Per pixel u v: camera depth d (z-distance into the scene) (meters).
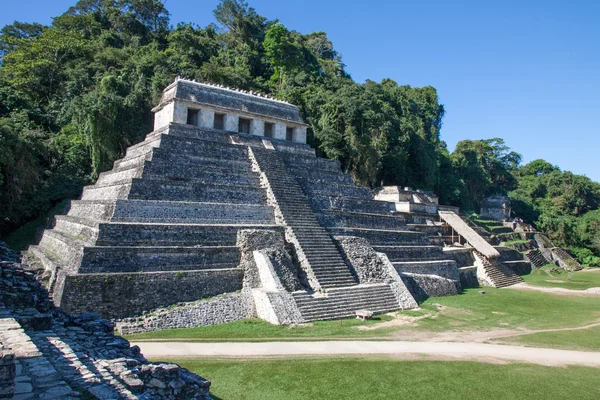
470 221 65.56
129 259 22.55
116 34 72.50
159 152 30.92
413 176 67.62
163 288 22.61
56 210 39.75
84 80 55.41
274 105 42.00
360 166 57.50
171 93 37.28
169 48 71.25
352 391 15.05
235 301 24.16
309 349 19.31
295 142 42.84
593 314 30.66
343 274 29.06
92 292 20.53
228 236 27.39
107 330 14.50
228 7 88.56
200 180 31.38
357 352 19.27
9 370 7.25
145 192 27.23
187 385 11.77
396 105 80.56
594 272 61.88
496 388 15.82
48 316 12.99
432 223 54.00
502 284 45.06
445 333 23.56
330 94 61.19
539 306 33.16
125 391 8.90
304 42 100.56
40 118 50.75
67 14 81.00
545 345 21.88
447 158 79.94
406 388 15.52
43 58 57.38
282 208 32.19
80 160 45.97
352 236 32.88
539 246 71.38
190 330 21.20
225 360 17.31
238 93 39.88
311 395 14.56
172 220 27.16
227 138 37.59
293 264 29.12
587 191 97.19
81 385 8.64
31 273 15.20
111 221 24.88
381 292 29.11
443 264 39.12
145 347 18.34
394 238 38.34
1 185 37.88
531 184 101.31
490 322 26.72
